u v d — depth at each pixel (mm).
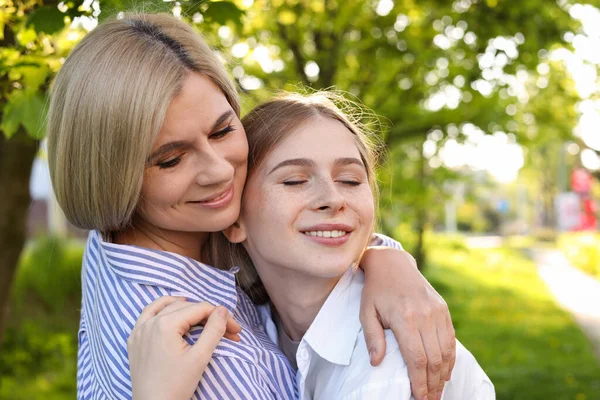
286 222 1620
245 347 1533
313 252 1614
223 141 1553
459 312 11656
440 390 1576
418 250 10781
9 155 4270
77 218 1563
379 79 7574
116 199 1470
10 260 4406
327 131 1663
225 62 2135
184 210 1544
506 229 51000
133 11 1765
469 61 6559
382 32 6926
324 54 7094
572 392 6754
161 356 1370
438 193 9852
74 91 1478
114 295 1579
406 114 7562
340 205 1595
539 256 26594
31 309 7941
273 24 6809
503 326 10430
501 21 6055
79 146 1475
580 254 21031
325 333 1650
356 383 1570
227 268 1858
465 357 1738
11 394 5777
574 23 6277
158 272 1573
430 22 6820
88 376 1739
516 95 7938
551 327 10375
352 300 1701
